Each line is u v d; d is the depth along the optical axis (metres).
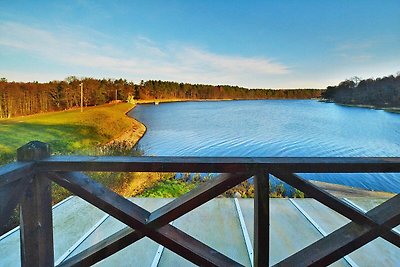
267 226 0.92
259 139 17.77
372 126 24.48
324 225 1.98
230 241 1.78
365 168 0.89
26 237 0.91
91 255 1.00
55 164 0.90
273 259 1.56
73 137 13.77
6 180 0.74
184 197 0.98
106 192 0.99
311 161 0.89
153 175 6.39
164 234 0.96
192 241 1.04
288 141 17.19
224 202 2.47
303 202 2.45
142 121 27.92
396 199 1.04
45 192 0.94
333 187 7.71
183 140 17.23
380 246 1.67
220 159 0.91
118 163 0.88
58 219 2.12
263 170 0.89
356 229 0.98
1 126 15.05
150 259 1.56
